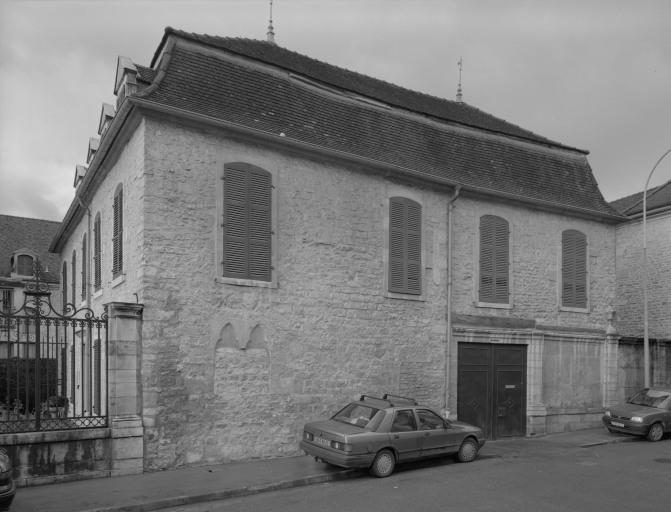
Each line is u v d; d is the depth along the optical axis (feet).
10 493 21.70
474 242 48.06
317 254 39.45
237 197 36.35
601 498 28.40
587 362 54.39
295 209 38.78
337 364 39.58
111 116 45.50
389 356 42.16
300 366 37.93
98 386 31.63
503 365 48.75
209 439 34.01
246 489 28.63
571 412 52.49
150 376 32.35
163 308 33.12
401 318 43.11
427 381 44.04
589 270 55.42
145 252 32.89
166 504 26.25
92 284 50.67
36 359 30.07
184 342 33.65
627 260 76.18
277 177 38.09
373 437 31.76
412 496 28.09
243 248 36.27
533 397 49.62
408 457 33.45
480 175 49.26
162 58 37.58
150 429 32.07
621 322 76.07
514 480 31.91
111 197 42.37
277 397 36.78
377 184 42.83
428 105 58.70
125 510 25.25
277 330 37.19
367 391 40.78
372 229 42.24
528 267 51.24
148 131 33.60
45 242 116.06
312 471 32.27
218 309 35.04
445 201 46.68
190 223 34.50
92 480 29.73
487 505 26.71
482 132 52.90
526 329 49.83
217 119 34.86
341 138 41.88
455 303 46.52
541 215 52.60
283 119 39.50
